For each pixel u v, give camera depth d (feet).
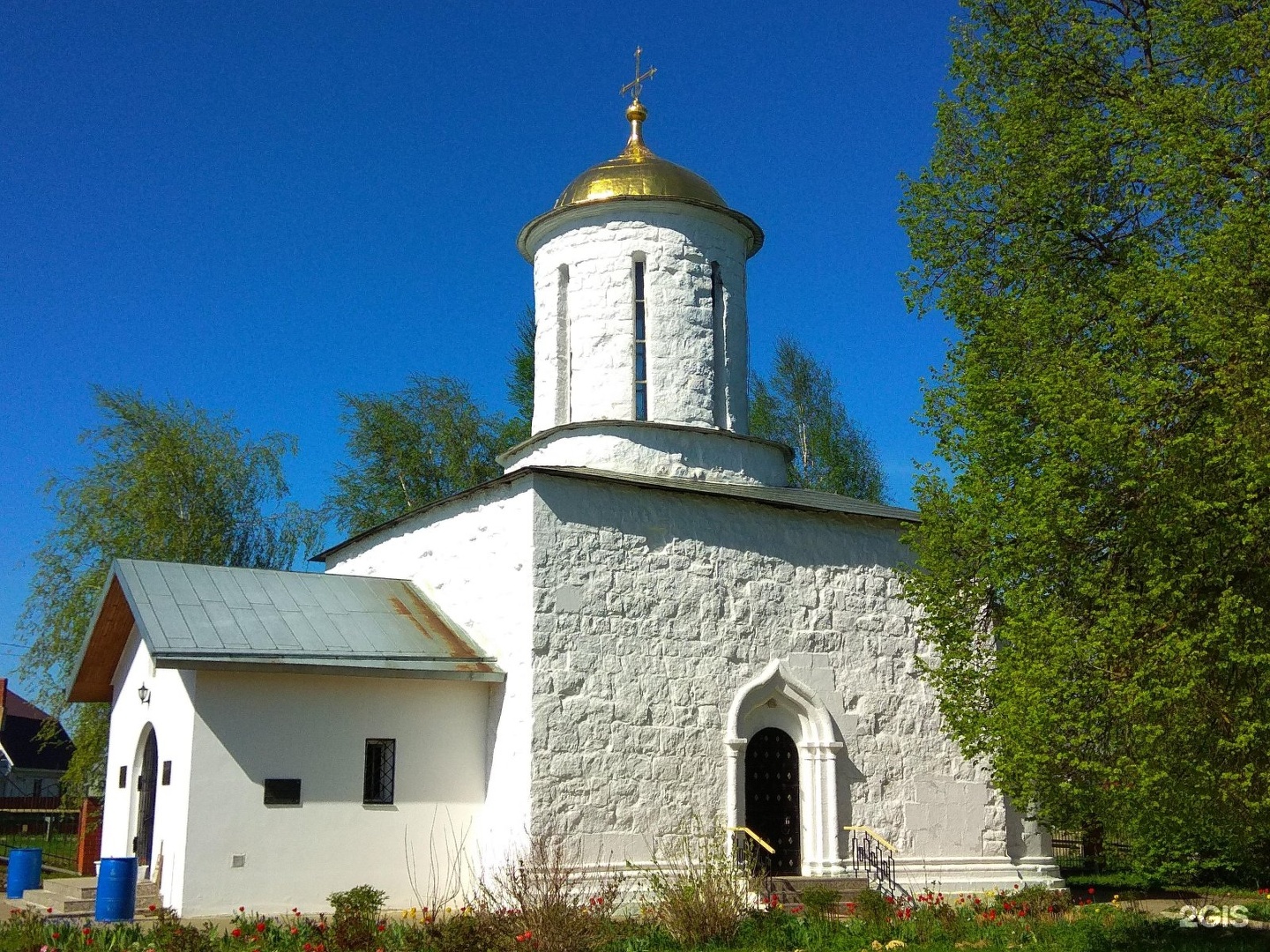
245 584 57.82
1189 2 48.75
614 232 68.13
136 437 106.63
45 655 98.32
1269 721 34.91
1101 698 36.65
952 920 47.29
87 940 40.14
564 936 39.22
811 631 61.36
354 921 39.73
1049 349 46.06
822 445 127.85
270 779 50.49
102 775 98.22
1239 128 44.09
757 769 58.65
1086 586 37.96
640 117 73.41
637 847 53.21
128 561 56.39
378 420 124.57
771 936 43.52
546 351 69.51
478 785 55.16
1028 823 66.03
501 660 55.31
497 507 57.67
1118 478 37.70
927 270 63.67
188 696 50.62
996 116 60.49
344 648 53.06
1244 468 34.45
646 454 64.59
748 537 60.75
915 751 62.95
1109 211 53.93
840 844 59.11
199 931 43.21
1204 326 35.76
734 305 70.44
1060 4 59.62
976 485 46.24
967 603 48.60
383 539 69.10
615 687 54.65
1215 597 36.35
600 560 55.83
